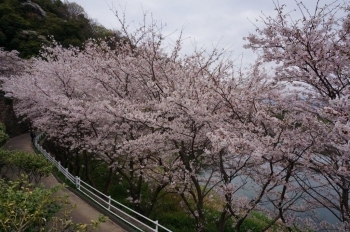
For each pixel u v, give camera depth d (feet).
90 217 24.06
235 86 23.08
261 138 17.37
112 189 43.86
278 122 17.21
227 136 16.17
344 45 15.15
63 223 13.57
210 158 27.20
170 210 37.04
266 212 25.04
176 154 28.91
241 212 22.74
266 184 20.68
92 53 37.01
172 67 27.53
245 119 21.31
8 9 102.06
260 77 22.56
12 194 11.57
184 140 24.75
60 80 37.50
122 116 25.20
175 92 21.34
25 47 92.68
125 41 34.01
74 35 95.76
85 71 33.32
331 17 15.66
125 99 29.78
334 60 15.66
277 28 16.35
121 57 31.91
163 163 28.09
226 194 22.44
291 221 22.33
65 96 33.94
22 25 100.37
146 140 24.70
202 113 21.39
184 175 26.40
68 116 32.99
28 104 49.24
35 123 44.34
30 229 11.67
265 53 18.13
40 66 44.37
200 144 25.96
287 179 19.44
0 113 78.02
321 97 19.42
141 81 29.96
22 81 48.96
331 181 18.13
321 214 32.76
